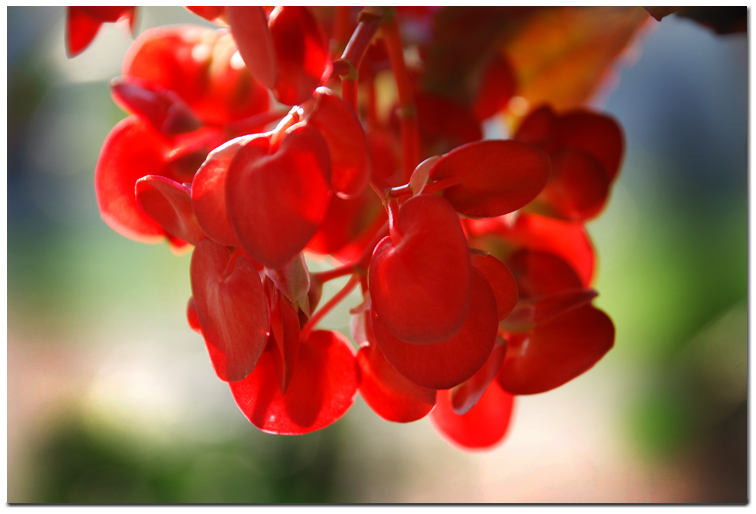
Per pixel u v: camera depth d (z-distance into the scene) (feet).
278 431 0.64
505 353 0.65
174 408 2.42
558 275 0.70
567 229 0.74
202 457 2.31
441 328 0.57
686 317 2.47
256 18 0.59
